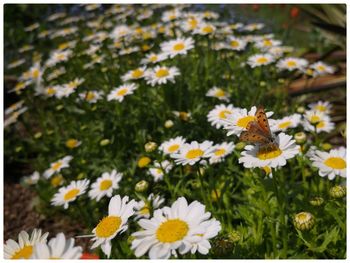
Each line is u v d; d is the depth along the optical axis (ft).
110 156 1.11
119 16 1.87
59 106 1.29
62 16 2.06
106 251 0.54
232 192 0.85
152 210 0.75
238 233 0.67
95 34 1.69
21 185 1.33
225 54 1.27
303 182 0.79
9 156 1.43
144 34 1.49
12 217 1.21
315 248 0.64
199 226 0.51
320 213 0.71
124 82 1.32
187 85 1.23
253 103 1.12
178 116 1.08
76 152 1.20
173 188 0.83
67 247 0.46
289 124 0.83
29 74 1.54
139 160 1.01
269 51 1.26
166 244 0.50
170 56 1.14
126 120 1.18
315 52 1.52
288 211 0.73
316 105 1.06
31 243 0.55
